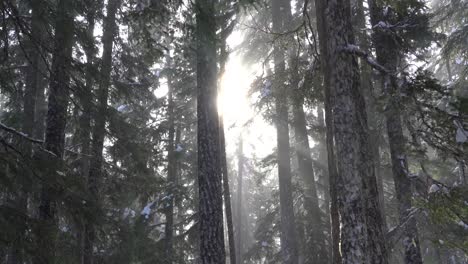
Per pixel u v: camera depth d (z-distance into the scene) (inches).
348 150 285.0
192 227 661.9
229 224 524.7
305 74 418.6
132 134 555.8
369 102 515.2
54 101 424.2
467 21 588.1
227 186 542.9
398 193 430.3
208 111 436.5
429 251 773.9
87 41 392.5
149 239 565.6
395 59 459.2
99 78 437.7
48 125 419.8
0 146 287.7
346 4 311.9
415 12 448.5
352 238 271.9
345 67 297.9
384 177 748.0
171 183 710.5
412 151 346.6
